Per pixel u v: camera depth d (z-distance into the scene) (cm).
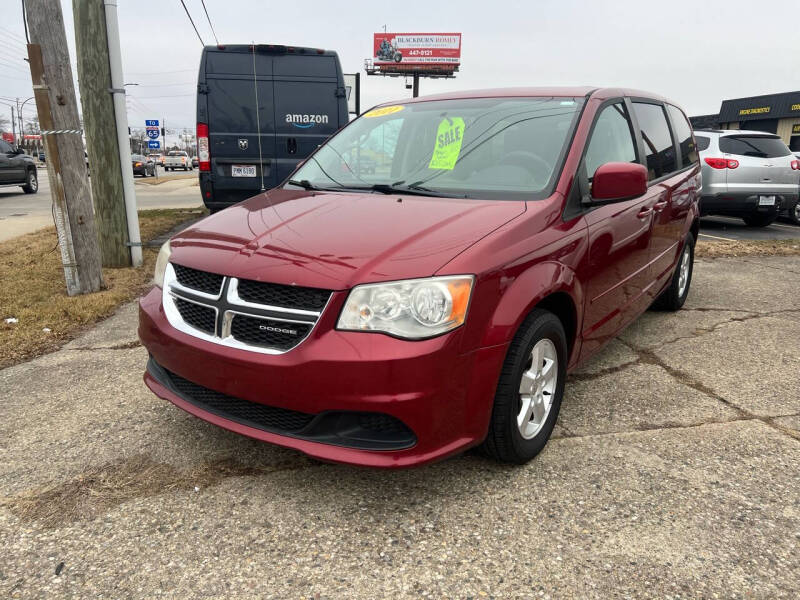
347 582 202
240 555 215
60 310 498
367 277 219
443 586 200
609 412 327
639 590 198
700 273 691
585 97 339
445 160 323
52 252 762
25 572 206
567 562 211
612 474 265
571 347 297
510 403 246
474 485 257
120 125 644
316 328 218
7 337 438
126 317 497
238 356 230
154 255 741
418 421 217
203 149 786
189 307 257
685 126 504
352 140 374
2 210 1383
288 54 786
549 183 288
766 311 527
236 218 290
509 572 206
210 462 275
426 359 213
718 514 238
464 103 361
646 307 423
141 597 195
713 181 964
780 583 201
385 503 245
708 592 197
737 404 338
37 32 504
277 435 234
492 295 230
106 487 255
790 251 834
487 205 274
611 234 313
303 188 342
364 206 281
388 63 5788
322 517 236
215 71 772
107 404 333
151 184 2591
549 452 284
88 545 220
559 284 259
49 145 520
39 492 251
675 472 267
